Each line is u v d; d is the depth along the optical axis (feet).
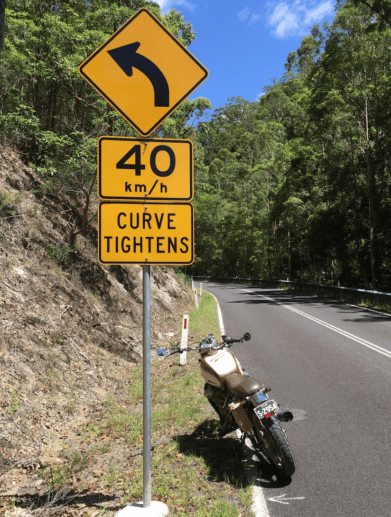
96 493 13.19
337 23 100.83
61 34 43.70
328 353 33.04
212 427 18.10
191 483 13.52
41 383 20.01
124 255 12.05
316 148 130.00
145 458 11.69
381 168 101.30
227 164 329.52
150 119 12.21
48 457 15.78
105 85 12.02
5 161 39.40
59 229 37.93
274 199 149.69
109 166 12.04
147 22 12.10
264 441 13.87
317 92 109.50
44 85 51.96
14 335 21.29
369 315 58.18
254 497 12.56
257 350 34.47
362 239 111.65
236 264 236.84
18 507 12.32
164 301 53.93
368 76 102.89
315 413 20.03
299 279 160.25
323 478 13.94
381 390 23.22
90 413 20.15
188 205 12.39
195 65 12.29
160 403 21.88
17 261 28.60
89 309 31.14
